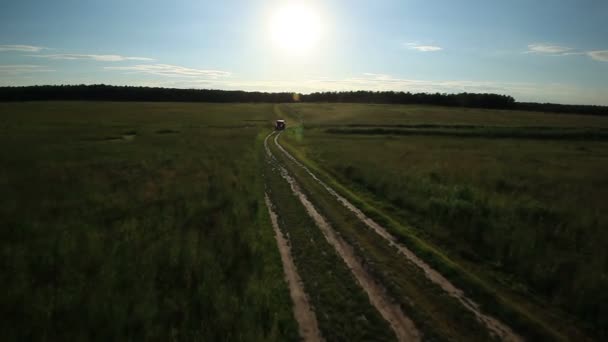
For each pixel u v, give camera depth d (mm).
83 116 65062
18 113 66812
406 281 7738
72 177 17875
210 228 11188
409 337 5973
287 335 6051
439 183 17031
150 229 10836
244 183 17109
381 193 15453
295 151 29484
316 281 7852
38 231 10508
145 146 30250
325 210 13047
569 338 5918
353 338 5961
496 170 20812
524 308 6762
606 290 6980
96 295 7082
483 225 10641
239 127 54125
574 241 9539
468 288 7422
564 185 17047
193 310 6820
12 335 5969
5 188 15414
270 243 9938
